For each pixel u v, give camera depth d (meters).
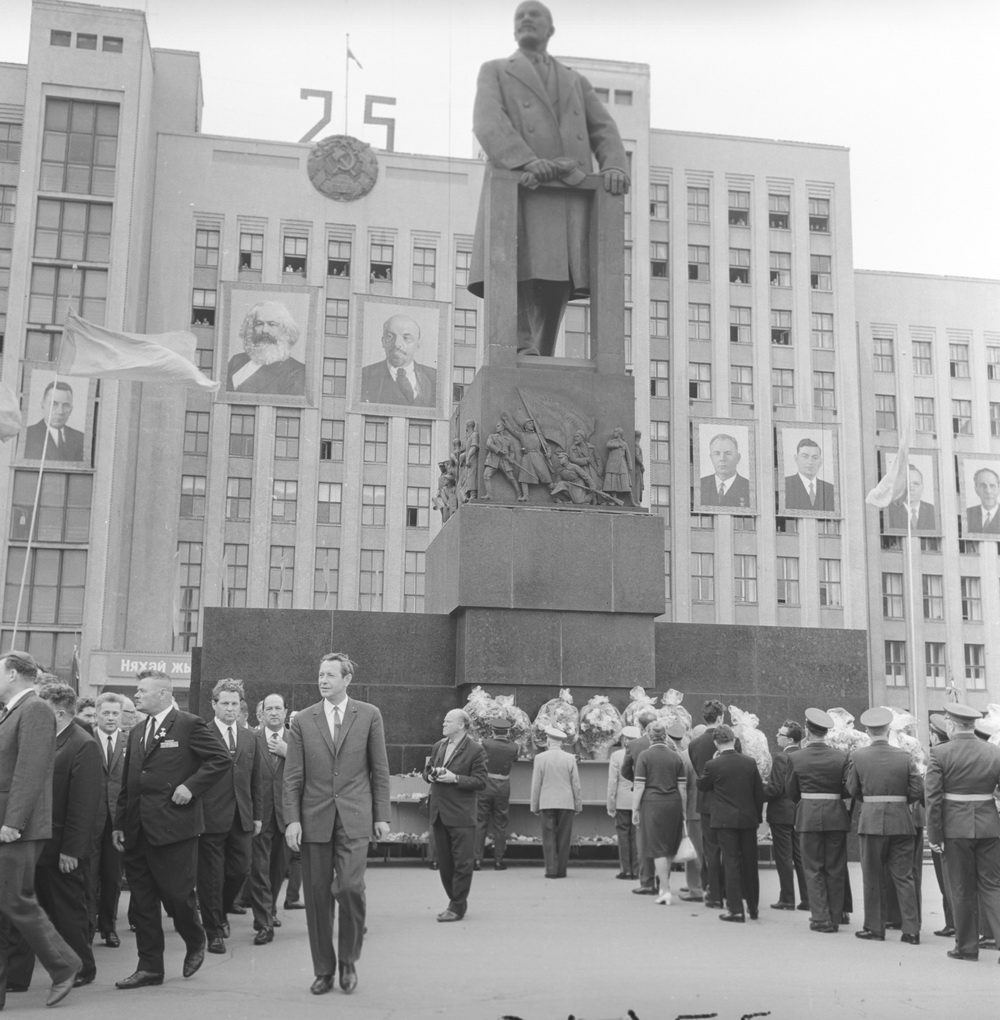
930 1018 7.24
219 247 61.16
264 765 10.27
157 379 24.22
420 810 15.90
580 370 18.36
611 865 16.14
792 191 66.75
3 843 7.54
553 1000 7.53
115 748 10.59
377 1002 7.52
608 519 17.61
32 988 8.32
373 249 62.12
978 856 9.82
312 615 17.33
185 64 62.59
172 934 10.97
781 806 12.52
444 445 60.16
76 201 56.56
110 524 54.34
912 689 64.12
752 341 64.94
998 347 70.56
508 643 17.08
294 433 59.03
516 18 19.47
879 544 66.12
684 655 17.94
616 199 19.03
